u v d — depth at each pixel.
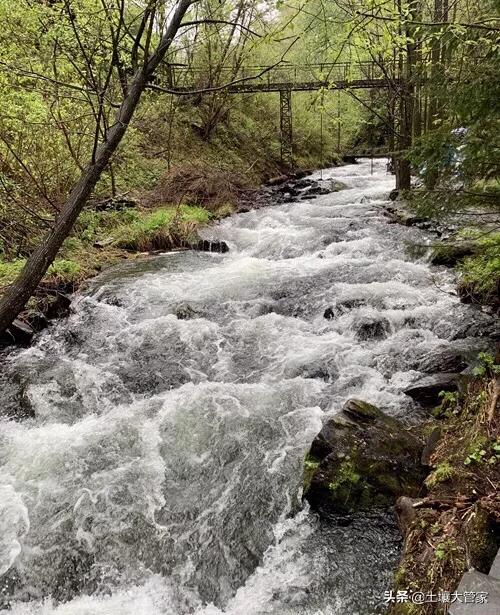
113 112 9.27
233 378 6.08
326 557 3.52
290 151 24.06
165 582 3.53
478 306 6.97
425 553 2.92
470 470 3.45
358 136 31.53
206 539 3.81
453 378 5.04
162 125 18.38
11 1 7.10
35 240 9.17
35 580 3.56
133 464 4.58
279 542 3.72
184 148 18.98
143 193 14.98
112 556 3.72
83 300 8.59
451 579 2.64
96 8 5.27
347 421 4.27
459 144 4.41
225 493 4.21
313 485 3.91
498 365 4.46
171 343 7.00
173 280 9.43
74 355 6.88
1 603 3.41
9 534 3.86
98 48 5.69
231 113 22.66
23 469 4.55
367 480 3.85
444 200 4.76
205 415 5.21
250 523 3.92
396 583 2.90
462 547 2.78
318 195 17.61
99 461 4.62
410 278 8.47
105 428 5.10
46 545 3.78
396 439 4.12
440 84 4.58
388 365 5.94
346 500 3.82
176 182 15.73
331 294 8.14
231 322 7.59
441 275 8.34
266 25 5.78
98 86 5.34
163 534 3.87
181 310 7.84
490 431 3.67
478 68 4.21
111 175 13.62
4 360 6.71
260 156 22.92
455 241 8.03
